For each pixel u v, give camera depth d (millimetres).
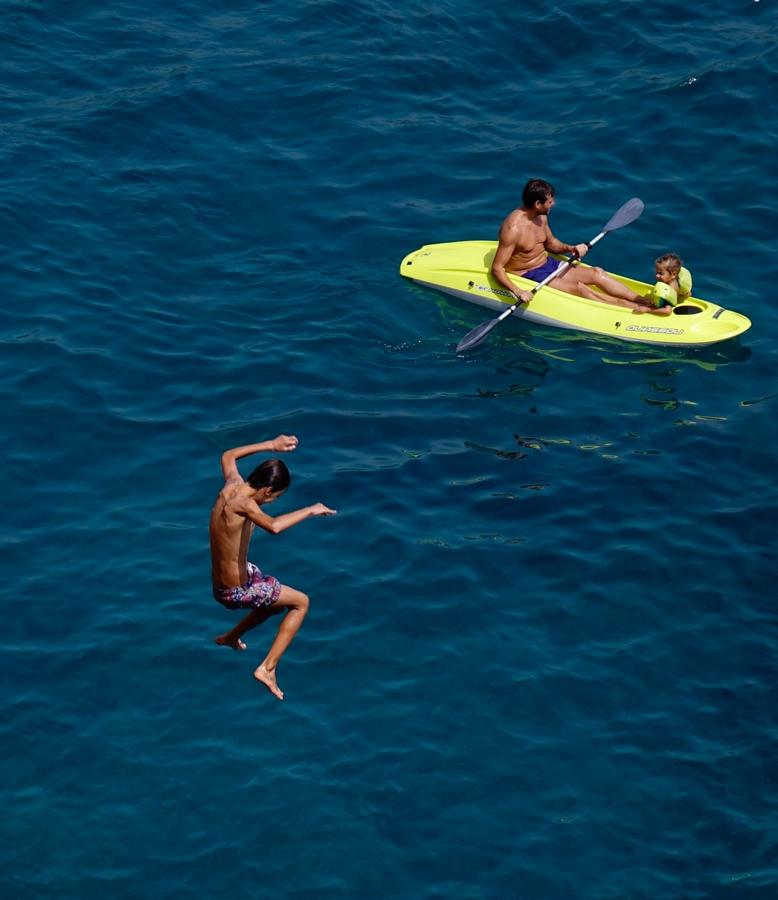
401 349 44125
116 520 36531
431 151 52719
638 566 36062
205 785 30031
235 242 48062
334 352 43375
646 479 39094
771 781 30797
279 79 55375
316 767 30484
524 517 37469
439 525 37000
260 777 30219
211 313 44562
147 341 42969
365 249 48188
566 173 51938
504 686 32531
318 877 28375
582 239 48969
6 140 50812
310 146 52594
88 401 40406
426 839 29156
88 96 53562
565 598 35031
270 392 41438
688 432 41125
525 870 28672
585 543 36719
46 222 47312
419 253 47500
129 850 28781
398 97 55156
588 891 28359
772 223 50125
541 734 31500
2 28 56312
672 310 45250
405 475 38625
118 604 34094
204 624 33719
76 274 45344
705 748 31438
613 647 33781
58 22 57250
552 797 30156
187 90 54062
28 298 44062
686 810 30078
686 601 35188
